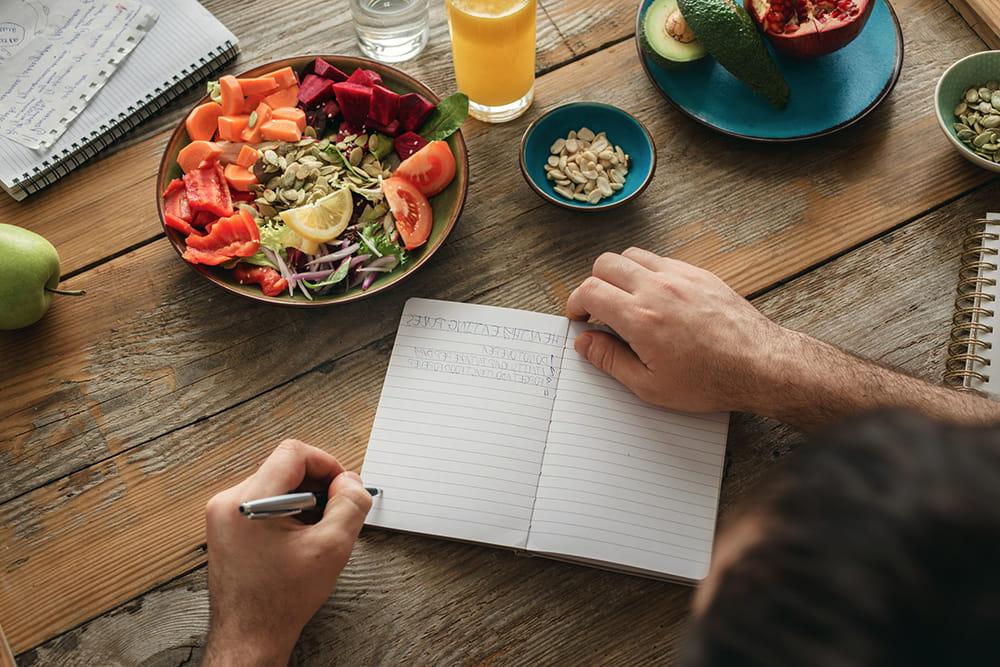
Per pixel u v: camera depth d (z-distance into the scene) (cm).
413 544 97
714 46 111
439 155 107
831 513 33
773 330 96
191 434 104
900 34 118
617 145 115
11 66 122
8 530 99
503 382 103
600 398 101
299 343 108
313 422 104
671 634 92
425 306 108
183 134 112
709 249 112
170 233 106
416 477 99
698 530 95
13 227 103
